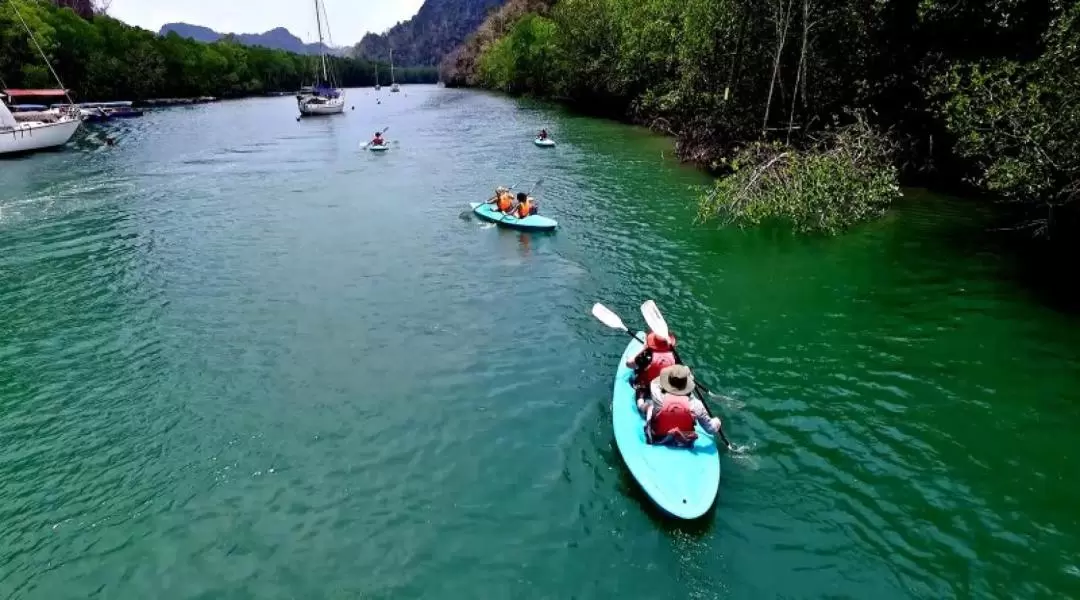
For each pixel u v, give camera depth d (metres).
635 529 7.29
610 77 46.66
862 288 13.52
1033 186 12.16
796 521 7.29
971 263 14.47
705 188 20.39
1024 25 15.20
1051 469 7.99
